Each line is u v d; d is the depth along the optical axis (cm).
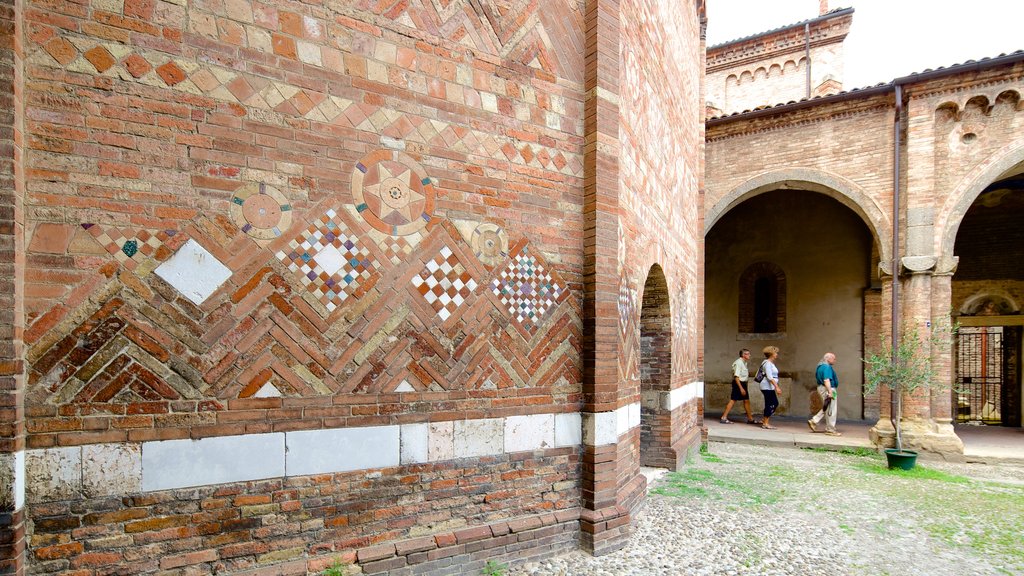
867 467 838
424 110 375
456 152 388
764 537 502
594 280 445
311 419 327
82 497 267
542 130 434
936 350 944
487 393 397
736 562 441
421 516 366
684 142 884
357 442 342
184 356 292
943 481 748
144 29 287
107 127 278
